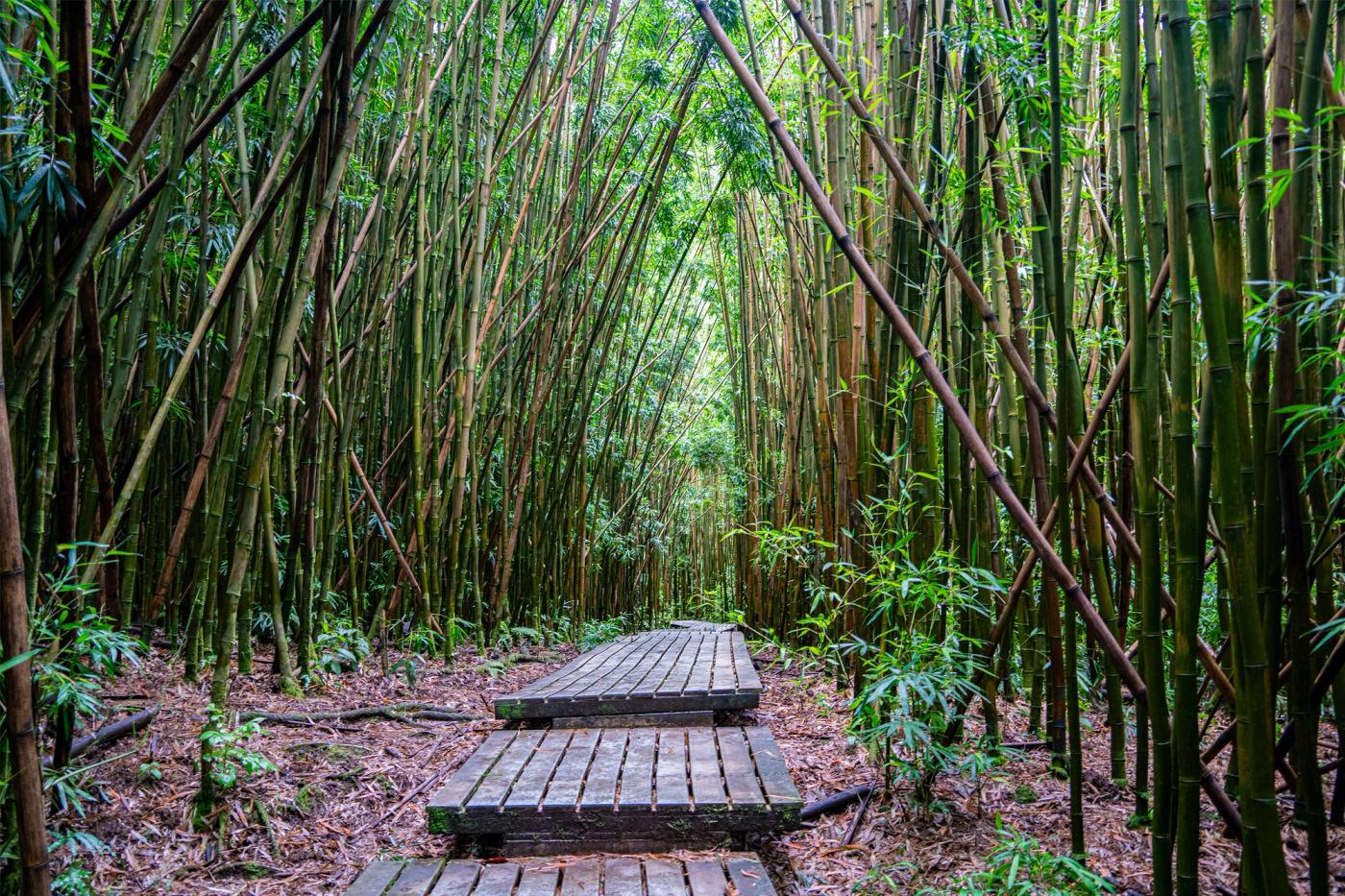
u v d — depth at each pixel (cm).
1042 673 269
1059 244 164
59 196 166
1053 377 320
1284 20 132
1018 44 203
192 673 306
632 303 779
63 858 191
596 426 755
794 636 599
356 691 346
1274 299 123
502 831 207
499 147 486
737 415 892
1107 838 200
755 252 786
